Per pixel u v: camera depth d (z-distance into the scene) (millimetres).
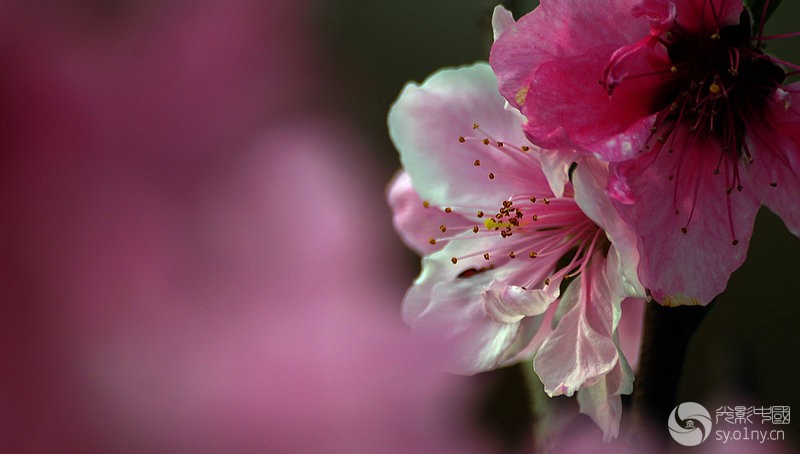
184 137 49
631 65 198
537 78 197
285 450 51
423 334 57
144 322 48
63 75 47
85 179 47
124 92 48
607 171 203
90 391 48
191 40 49
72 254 47
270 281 51
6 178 46
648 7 194
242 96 51
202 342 49
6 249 46
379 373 53
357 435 51
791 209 211
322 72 60
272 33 52
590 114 198
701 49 213
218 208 50
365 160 59
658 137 209
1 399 47
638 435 212
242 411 50
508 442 64
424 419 54
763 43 218
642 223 204
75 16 48
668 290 203
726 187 211
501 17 210
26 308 47
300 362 51
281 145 52
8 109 47
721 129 213
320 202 53
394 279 56
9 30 47
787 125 209
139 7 49
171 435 49
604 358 219
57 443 47
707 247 207
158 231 48
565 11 199
